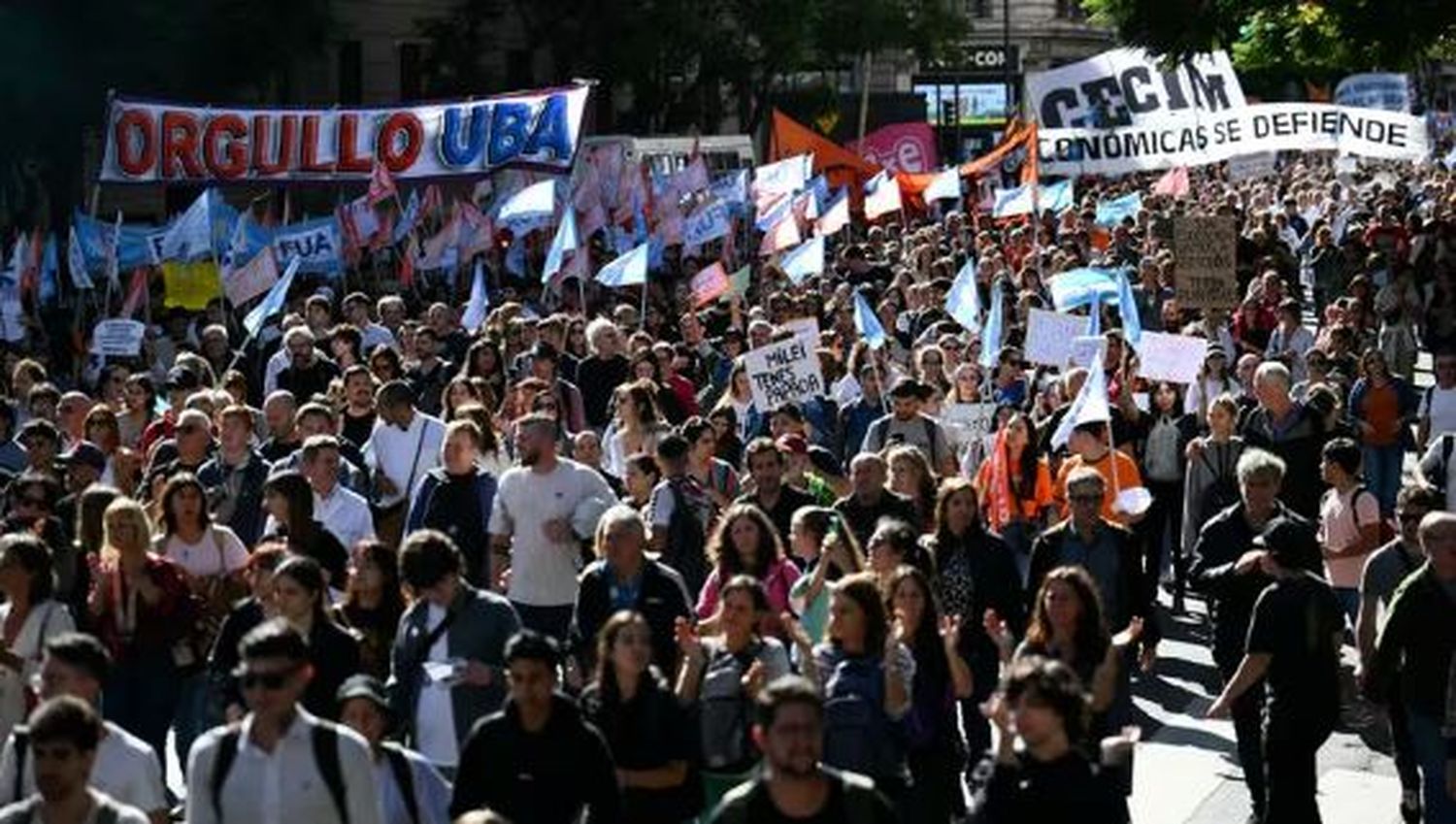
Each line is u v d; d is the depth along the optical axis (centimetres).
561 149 3719
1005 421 1936
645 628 1124
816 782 903
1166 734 1772
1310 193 6775
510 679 1055
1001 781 966
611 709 1125
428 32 7062
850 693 1170
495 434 1791
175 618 1407
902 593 1252
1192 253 3062
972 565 1479
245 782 970
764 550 1391
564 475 1558
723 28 7162
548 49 7419
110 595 1397
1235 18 3928
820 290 3769
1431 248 4278
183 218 3197
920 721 1248
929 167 5791
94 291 3700
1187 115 4369
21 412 2262
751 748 1176
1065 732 954
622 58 6844
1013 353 2375
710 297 3122
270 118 3759
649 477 1703
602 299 3956
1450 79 10306
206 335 2719
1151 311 3422
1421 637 1312
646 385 1930
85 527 1466
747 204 4425
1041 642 1246
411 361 2494
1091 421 1805
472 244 3775
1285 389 2042
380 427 1847
